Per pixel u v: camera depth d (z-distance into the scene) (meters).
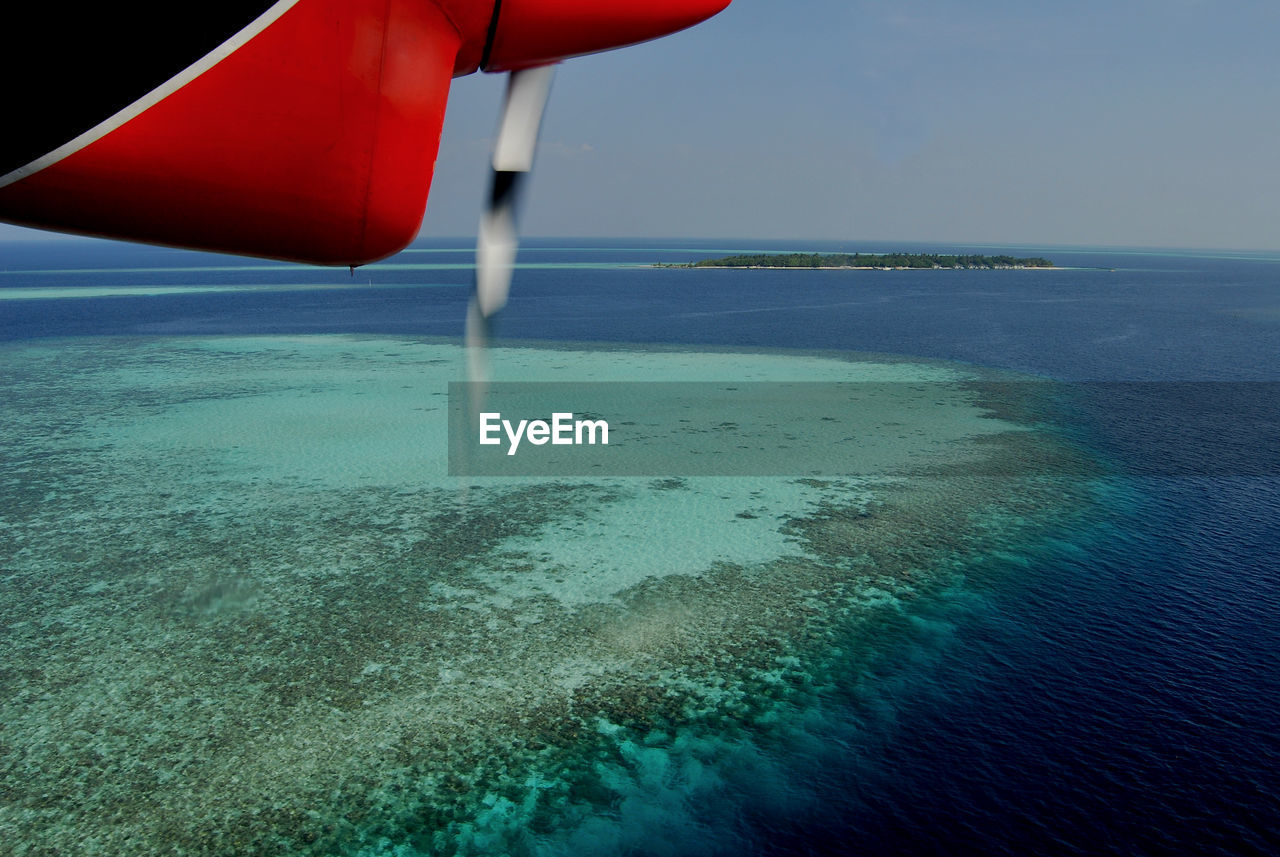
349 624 15.79
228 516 21.61
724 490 23.95
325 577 17.92
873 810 10.81
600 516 21.78
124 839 10.28
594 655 14.70
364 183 2.52
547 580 17.81
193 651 14.75
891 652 14.85
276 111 2.35
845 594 17.22
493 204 3.46
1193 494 23.88
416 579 17.84
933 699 13.34
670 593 17.25
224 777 11.41
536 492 23.67
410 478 24.81
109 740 12.19
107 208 2.40
